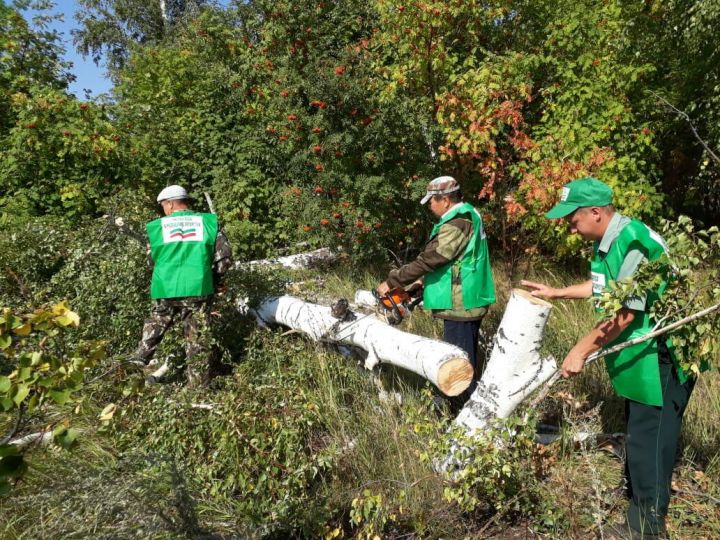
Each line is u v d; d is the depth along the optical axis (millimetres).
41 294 4605
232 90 7953
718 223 8445
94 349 1917
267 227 8078
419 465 2990
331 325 3990
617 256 2334
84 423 3369
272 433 2807
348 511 2775
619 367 2387
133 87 9859
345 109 6195
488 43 8039
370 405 3561
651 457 2348
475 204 7188
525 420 2756
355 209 6207
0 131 8164
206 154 8414
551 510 2660
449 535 2660
